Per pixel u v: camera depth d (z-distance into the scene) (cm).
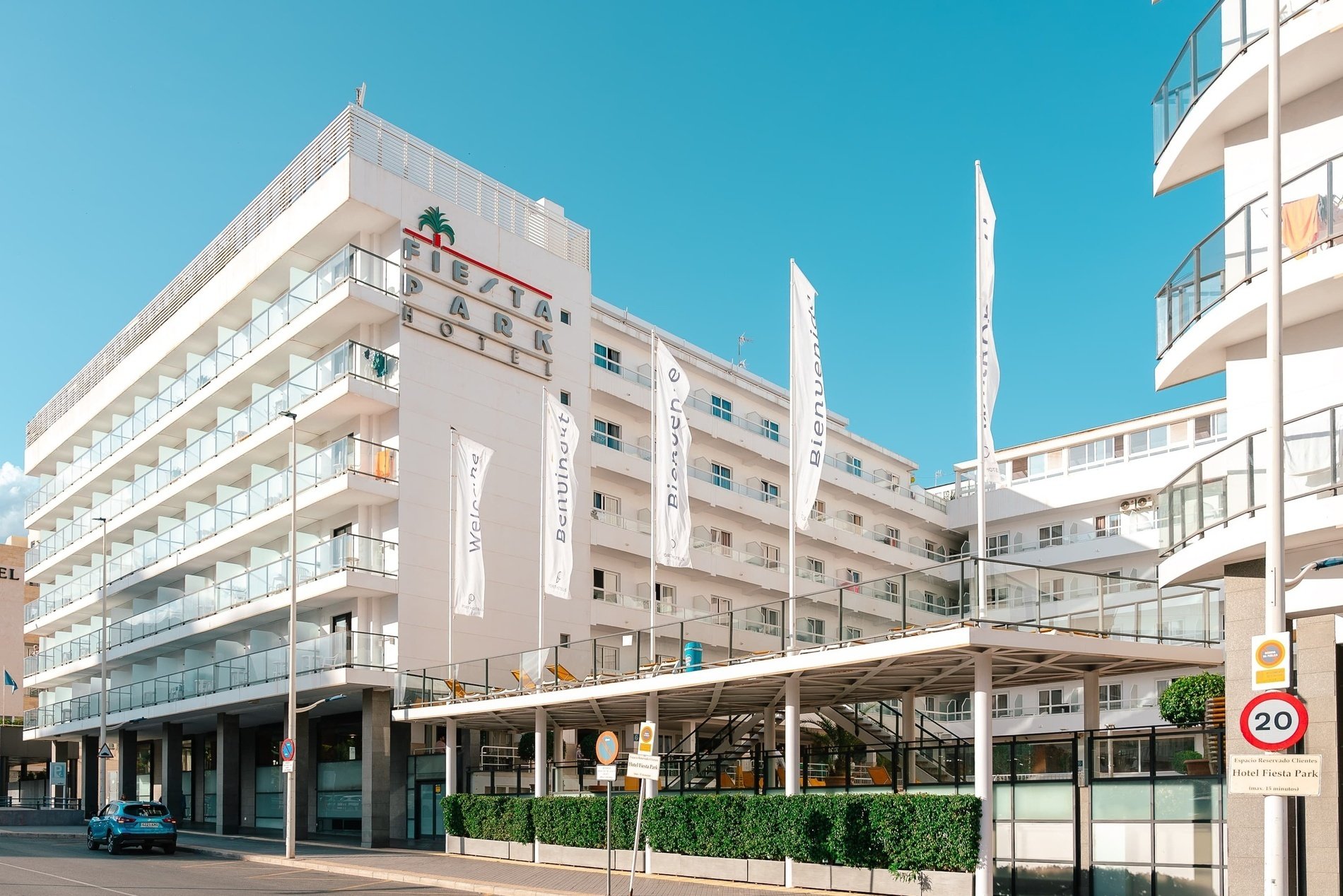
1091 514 5928
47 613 6228
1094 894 2014
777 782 2741
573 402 4616
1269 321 1325
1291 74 1702
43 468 6806
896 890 2089
